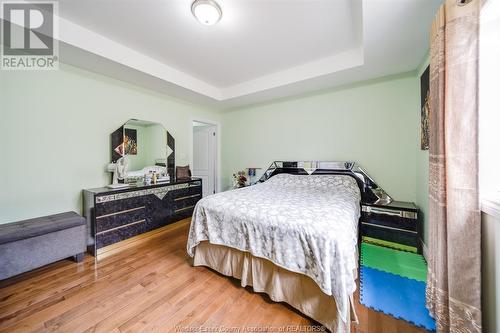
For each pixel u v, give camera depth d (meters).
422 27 1.62
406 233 2.26
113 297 1.55
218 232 1.79
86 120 2.45
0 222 1.90
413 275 1.80
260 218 1.54
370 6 1.41
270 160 3.77
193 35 2.06
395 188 2.63
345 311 1.13
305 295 1.35
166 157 3.38
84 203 2.41
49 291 1.62
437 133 1.22
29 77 2.04
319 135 3.21
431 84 1.31
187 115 3.77
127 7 1.67
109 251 2.29
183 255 2.26
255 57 2.51
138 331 1.25
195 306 1.47
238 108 4.18
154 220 2.77
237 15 1.77
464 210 1.01
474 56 1.00
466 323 0.99
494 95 1.01
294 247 1.36
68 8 1.68
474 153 1.00
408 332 1.24
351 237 1.39
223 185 4.49
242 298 1.55
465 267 1.00
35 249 1.80
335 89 3.03
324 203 1.84
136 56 2.38
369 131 2.79
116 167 2.63
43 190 2.15
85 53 2.02
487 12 1.02
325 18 1.81
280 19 1.82
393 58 2.14
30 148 2.06
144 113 3.05
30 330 1.25
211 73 2.99
